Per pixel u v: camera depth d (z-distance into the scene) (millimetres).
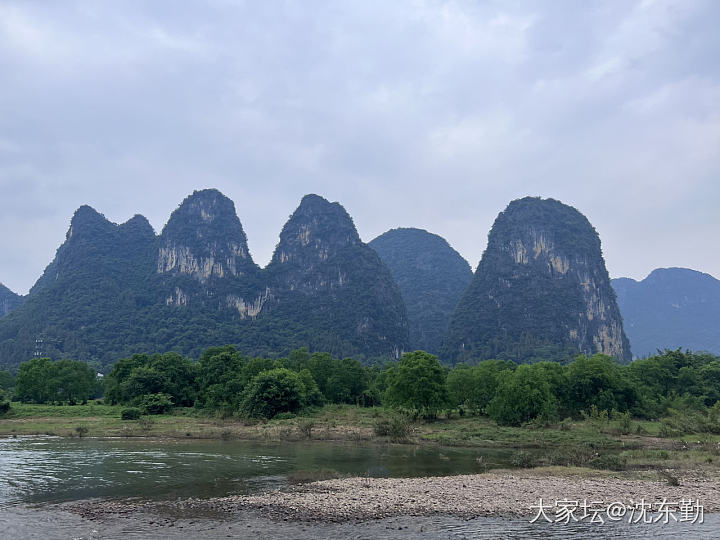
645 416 79375
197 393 97562
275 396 81938
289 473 36469
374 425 67375
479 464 41938
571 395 80312
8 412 86000
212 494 29375
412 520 24016
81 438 60406
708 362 114688
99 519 24109
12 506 26688
